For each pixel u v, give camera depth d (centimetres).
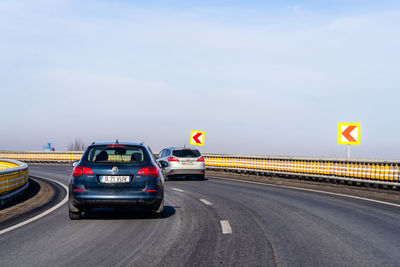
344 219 989
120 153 984
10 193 1397
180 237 780
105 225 915
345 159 2092
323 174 2248
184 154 2397
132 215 1059
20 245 718
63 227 891
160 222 952
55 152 5191
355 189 1905
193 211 1130
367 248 691
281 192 1681
